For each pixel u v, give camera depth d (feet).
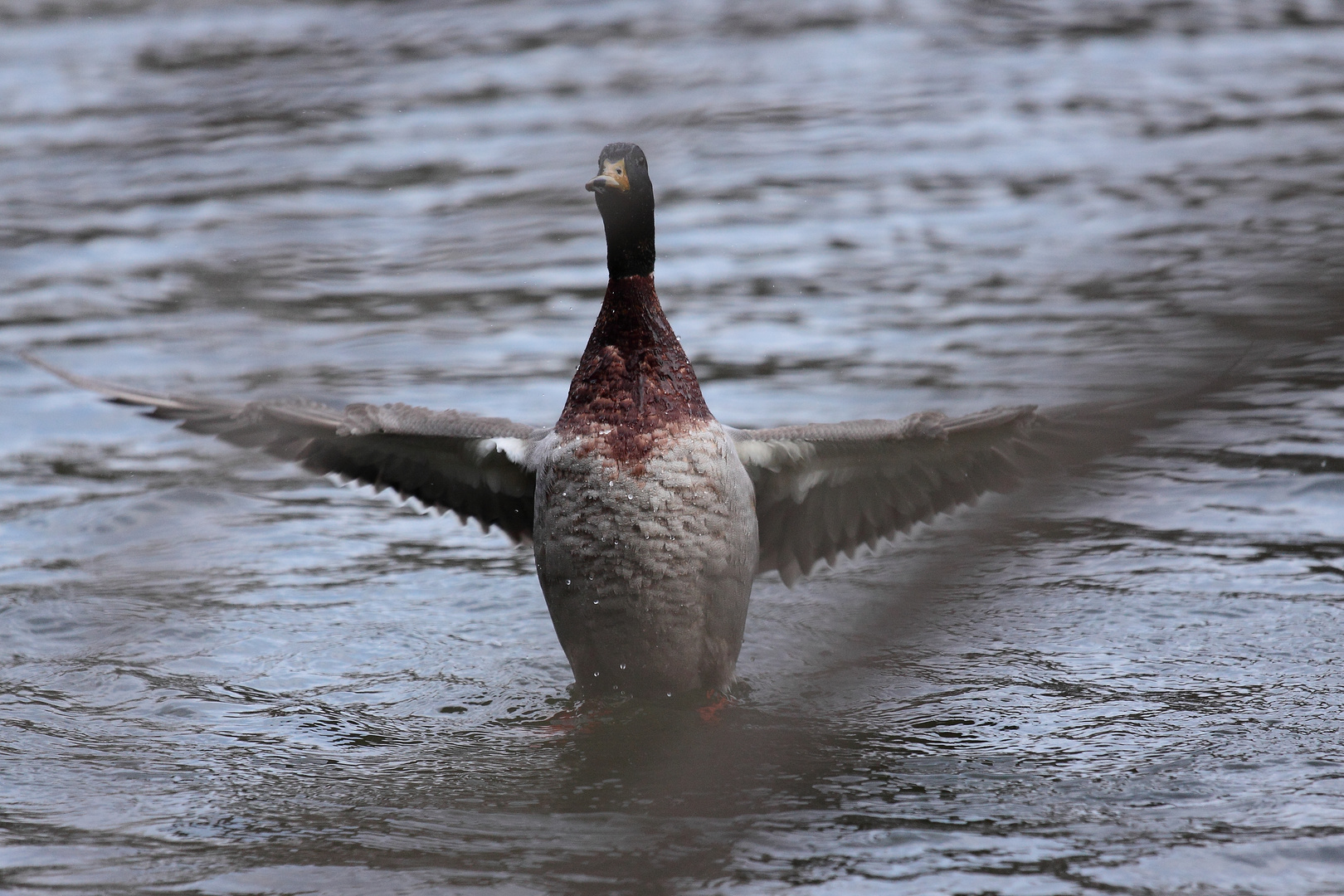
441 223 73.56
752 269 65.87
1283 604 34.76
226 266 66.90
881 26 112.78
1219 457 44.11
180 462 46.39
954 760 27.58
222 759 28.12
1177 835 24.07
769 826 24.77
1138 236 66.08
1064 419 27.22
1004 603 35.35
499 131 87.71
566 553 29.50
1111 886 22.39
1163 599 35.19
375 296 63.72
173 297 62.95
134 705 30.81
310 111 92.17
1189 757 27.32
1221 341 17.72
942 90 96.63
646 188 29.58
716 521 29.17
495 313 61.46
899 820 24.95
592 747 28.37
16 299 62.59
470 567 39.45
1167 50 105.50
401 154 83.66
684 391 29.45
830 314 59.11
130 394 31.55
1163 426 18.40
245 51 104.99
